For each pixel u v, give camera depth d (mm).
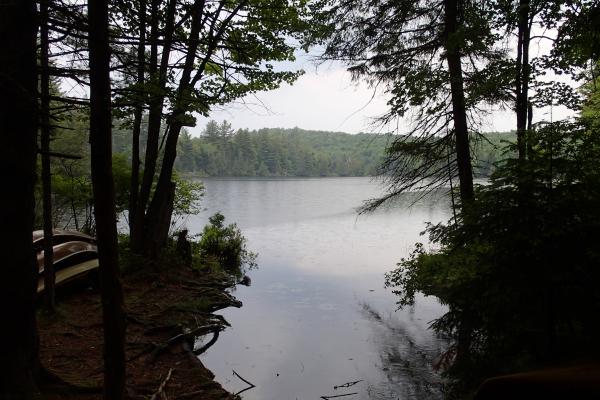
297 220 27891
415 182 8773
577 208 3324
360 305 10367
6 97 3230
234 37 8258
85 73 3404
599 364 2340
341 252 17672
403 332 8461
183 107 5891
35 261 3625
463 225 4047
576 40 5215
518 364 3512
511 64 6520
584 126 3697
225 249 15703
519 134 4047
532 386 2080
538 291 3451
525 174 3594
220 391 5414
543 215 3391
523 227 3480
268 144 101562
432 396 5707
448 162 8453
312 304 10469
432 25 8320
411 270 9242
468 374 3982
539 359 3371
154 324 7449
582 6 4988
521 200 3537
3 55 3123
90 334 6301
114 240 3184
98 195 3096
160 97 5645
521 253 3482
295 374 6520
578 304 3287
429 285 7051
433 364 6797
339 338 8117
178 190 15578
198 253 14117
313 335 8289
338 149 118688
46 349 5625
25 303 3516
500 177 3834
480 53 7480
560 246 3336
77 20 3387
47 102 4312
